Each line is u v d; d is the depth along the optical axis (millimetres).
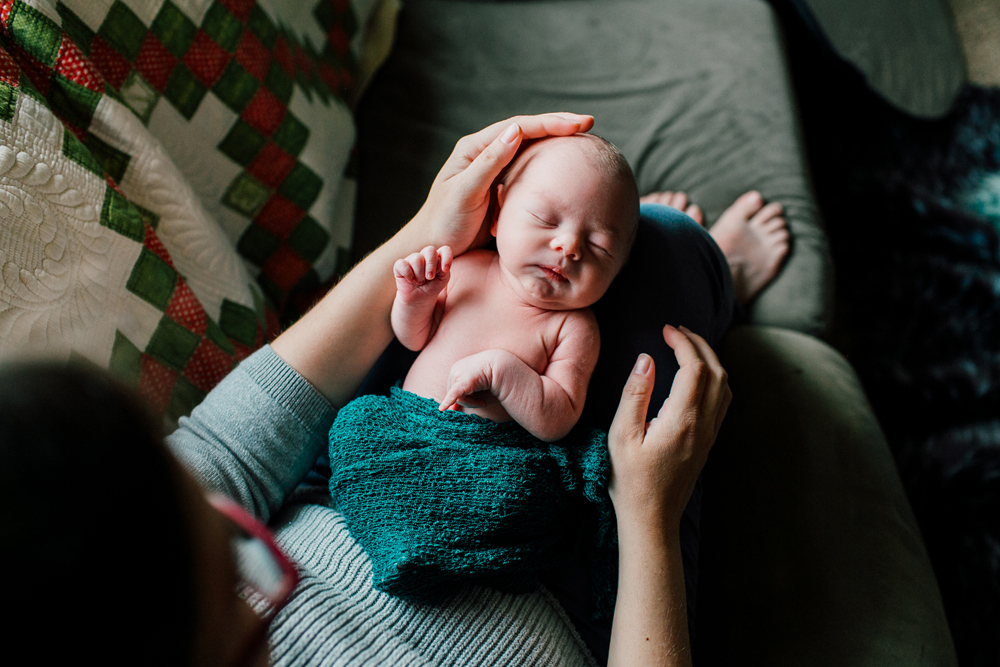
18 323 631
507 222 737
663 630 638
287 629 556
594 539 715
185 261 869
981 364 1308
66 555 247
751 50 1369
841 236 1543
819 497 870
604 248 720
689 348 761
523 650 622
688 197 1273
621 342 792
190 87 938
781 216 1204
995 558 1145
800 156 1272
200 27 949
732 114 1310
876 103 1665
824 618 774
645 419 718
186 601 286
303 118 1130
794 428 937
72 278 691
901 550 831
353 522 662
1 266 626
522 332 745
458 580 633
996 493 1188
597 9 1496
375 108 1433
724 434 955
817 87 1734
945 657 753
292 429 720
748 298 1167
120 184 815
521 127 752
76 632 253
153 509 272
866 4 1549
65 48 754
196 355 826
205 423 702
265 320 1006
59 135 716
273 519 736
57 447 252
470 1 1566
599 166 719
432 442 686
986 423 1258
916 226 1478
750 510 880
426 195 1320
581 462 704
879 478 899
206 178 988
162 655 280
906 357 1370
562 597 714
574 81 1405
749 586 822
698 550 845
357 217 1316
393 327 755
